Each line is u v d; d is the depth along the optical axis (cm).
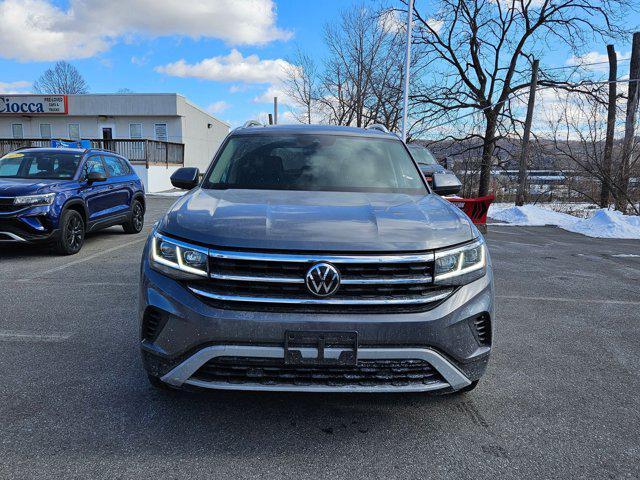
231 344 231
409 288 237
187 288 241
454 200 830
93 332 411
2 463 228
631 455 246
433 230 254
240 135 416
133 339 395
